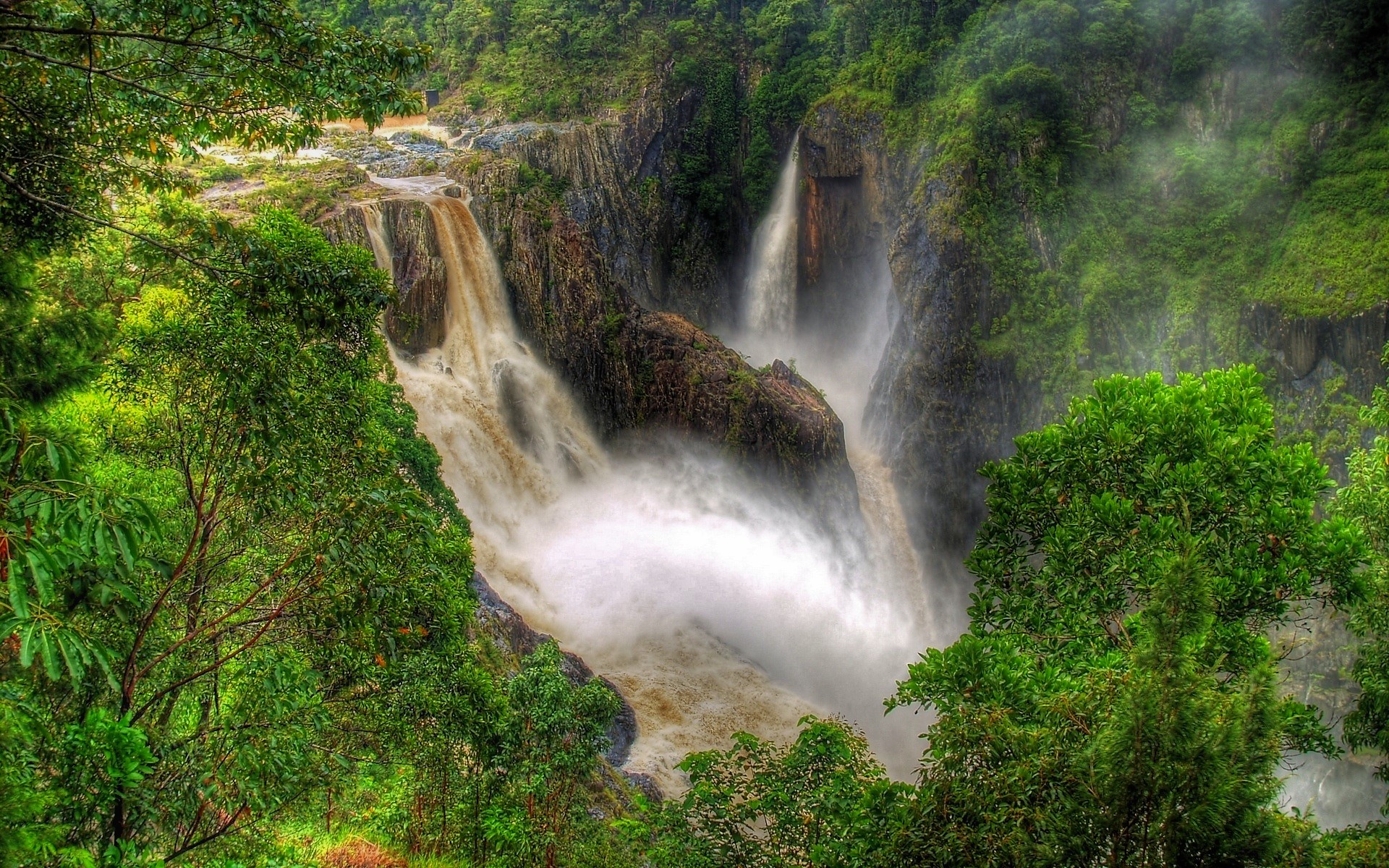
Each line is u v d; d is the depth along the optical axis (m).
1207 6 72.44
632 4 83.31
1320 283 62.12
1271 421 20.22
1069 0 72.81
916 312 68.25
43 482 9.78
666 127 79.75
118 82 13.62
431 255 58.47
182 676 13.77
